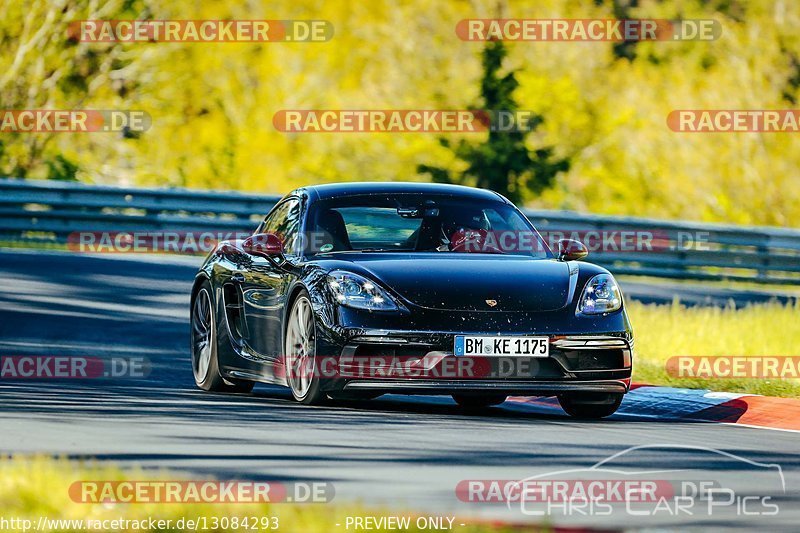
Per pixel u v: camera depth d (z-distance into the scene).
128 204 74.44
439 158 104.50
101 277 56.75
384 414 26.47
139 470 17.30
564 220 76.56
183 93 113.69
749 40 124.19
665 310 50.75
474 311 26.25
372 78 114.94
